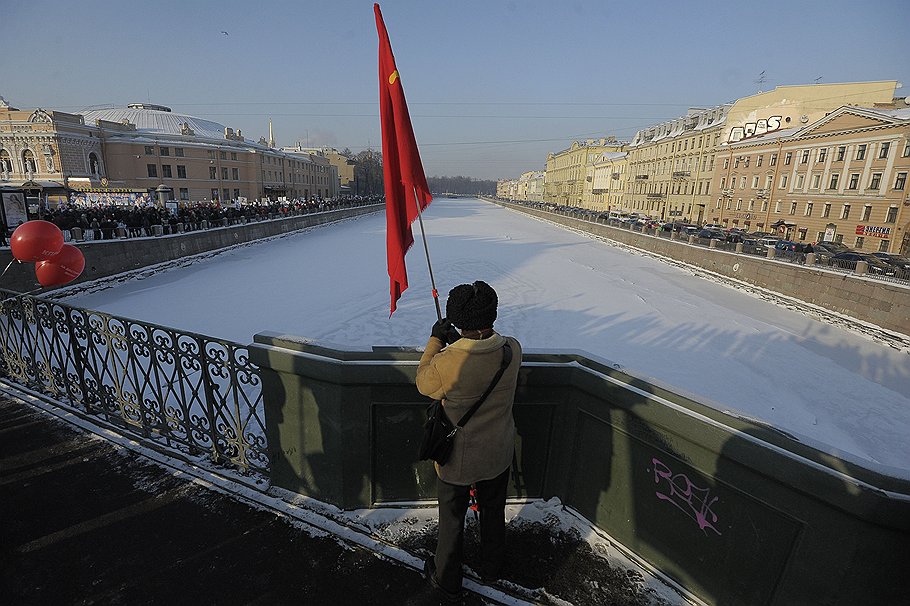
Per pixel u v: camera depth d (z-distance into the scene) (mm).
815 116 37688
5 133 41156
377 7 1969
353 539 2072
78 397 3258
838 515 1312
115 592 1784
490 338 1629
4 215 12352
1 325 3547
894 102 35781
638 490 1908
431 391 1605
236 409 2426
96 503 2268
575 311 13578
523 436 2184
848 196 29234
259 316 11625
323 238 31156
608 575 1894
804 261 17688
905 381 10086
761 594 1535
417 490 2260
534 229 42844
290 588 1821
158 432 2822
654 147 55344
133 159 48219
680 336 11906
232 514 2217
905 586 1259
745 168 39000
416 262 21297
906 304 13281
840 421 8148
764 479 1478
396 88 2020
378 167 124688
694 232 31375
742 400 8578
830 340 12734
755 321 14086
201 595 1779
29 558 1923
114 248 16234
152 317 11500
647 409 1756
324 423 2166
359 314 11828
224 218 25391
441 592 1804
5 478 2436
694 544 1729
